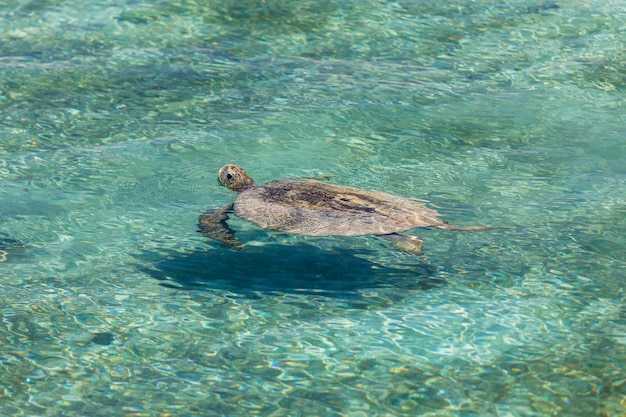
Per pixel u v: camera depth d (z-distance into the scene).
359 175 14.67
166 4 24.81
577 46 21.77
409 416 8.23
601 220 12.75
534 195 13.79
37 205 13.73
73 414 8.34
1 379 8.97
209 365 9.25
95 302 10.70
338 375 8.98
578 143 16.23
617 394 8.51
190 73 20.31
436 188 14.05
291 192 12.46
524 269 11.30
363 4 24.92
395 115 17.80
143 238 12.55
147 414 8.33
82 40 22.34
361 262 11.66
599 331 9.77
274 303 10.61
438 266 11.46
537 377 8.86
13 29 22.97
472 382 8.80
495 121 17.47
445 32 22.91
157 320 10.25
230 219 13.14
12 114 17.80
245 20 23.80
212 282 11.19
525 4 24.95
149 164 15.38
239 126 17.17
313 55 21.56
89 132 16.98
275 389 8.75
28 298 10.80
